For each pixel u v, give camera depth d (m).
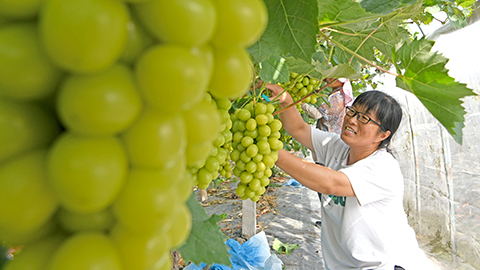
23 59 0.31
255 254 4.04
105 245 0.36
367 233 2.15
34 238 0.38
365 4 1.26
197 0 0.34
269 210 6.05
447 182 4.45
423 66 1.03
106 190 0.32
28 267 0.36
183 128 0.39
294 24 0.89
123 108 0.32
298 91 2.29
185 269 3.48
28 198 0.32
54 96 0.36
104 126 0.32
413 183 5.54
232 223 5.32
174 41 0.34
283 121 2.56
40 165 0.34
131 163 0.37
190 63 0.33
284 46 0.94
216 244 0.69
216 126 0.46
